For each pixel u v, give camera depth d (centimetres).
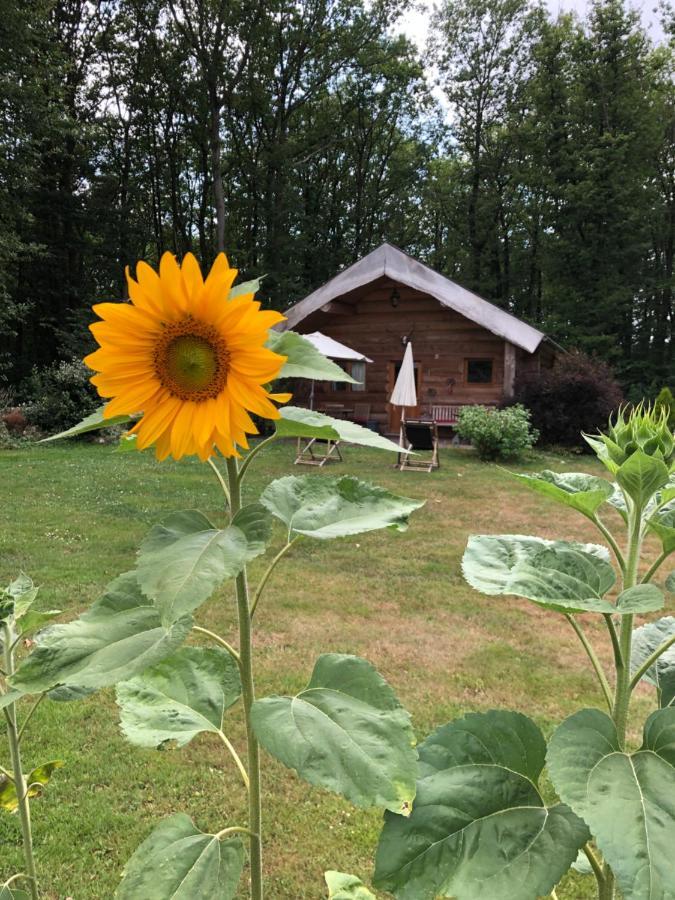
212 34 2620
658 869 85
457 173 3388
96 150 2847
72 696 132
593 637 470
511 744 117
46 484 983
